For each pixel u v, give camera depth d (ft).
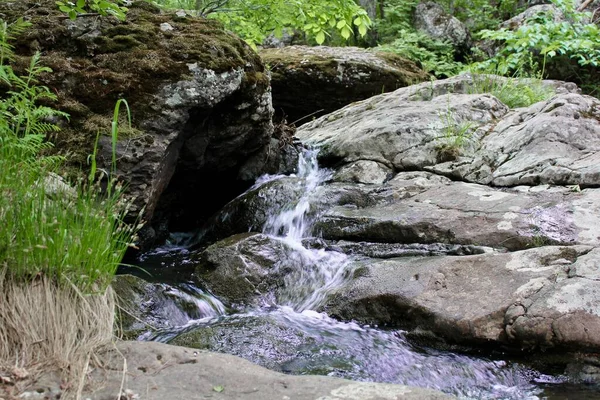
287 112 31.24
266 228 17.89
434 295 12.45
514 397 10.08
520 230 14.03
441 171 18.29
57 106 14.16
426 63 37.01
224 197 21.02
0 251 8.41
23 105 10.82
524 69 32.40
